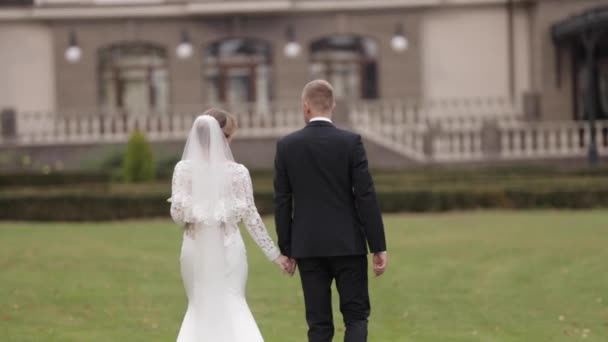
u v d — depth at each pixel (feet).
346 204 35.94
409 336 45.34
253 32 153.28
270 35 153.38
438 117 150.00
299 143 36.27
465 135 141.18
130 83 154.40
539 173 115.14
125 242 74.95
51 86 155.02
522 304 52.03
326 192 35.91
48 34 154.92
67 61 153.07
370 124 144.46
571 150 140.26
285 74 153.58
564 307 51.13
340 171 35.88
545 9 147.74
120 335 45.68
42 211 93.09
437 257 66.64
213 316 35.35
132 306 52.21
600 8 126.72
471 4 154.30
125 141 143.23
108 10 151.74
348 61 154.81
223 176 35.86
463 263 64.23
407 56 154.20
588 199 94.79
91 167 134.21
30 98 154.92
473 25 155.33
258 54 155.12
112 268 63.36
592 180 99.19
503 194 95.14
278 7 149.89
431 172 115.14
